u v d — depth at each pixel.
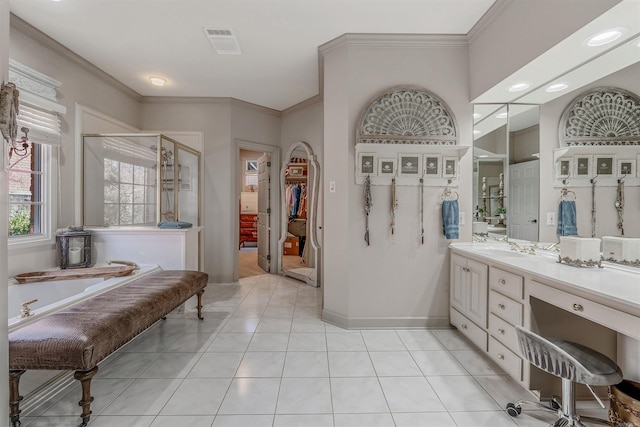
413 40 2.68
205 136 4.25
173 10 2.34
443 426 1.54
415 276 2.74
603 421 1.44
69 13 2.37
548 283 1.57
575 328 1.72
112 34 2.67
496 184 2.61
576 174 1.99
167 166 3.48
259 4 2.27
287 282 4.43
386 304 2.74
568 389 1.43
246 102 4.43
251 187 8.38
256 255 6.89
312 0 2.22
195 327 2.77
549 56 1.88
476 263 2.25
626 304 1.17
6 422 1.04
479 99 2.62
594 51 1.82
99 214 3.28
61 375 1.92
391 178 2.70
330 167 2.86
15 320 1.59
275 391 1.82
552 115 2.19
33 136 2.56
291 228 6.04
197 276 2.82
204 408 1.66
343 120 2.75
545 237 2.22
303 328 2.75
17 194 2.52
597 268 1.72
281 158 4.87
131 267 2.77
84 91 3.14
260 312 3.17
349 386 1.87
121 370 2.05
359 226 2.72
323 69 3.10
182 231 3.10
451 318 2.68
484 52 2.46
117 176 3.30
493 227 2.64
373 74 2.71
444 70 2.71
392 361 2.17
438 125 2.71
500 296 1.95
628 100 1.76
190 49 2.92
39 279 2.37
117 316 1.73
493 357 2.02
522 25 2.03
